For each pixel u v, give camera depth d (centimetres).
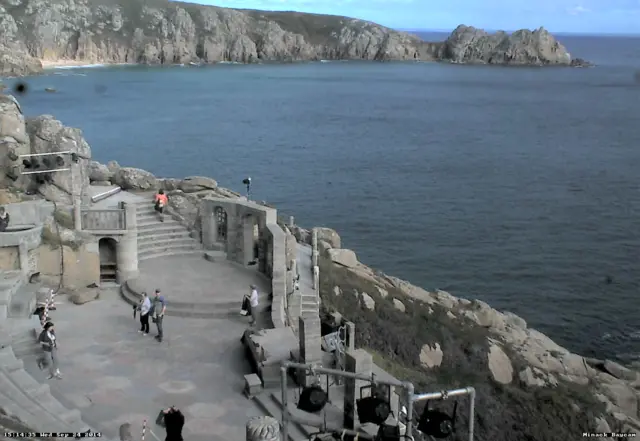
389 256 6944
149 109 17812
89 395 2589
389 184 9869
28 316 3050
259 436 1634
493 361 4088
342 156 11988
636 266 6612
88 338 3092
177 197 4594
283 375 2034
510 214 8338
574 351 5050
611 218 8169
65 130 4359
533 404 3788
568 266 6606
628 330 5350
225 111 18012
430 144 13388
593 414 3700
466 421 3641
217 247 4169
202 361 2922
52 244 3566
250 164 11125
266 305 3478
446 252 7025
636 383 4303
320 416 2403
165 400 2584
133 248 3712
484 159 11806
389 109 19362
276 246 3525
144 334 3159
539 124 16350
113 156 11438
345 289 4678
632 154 12219
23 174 4075
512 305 5806
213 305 3412
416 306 4678
